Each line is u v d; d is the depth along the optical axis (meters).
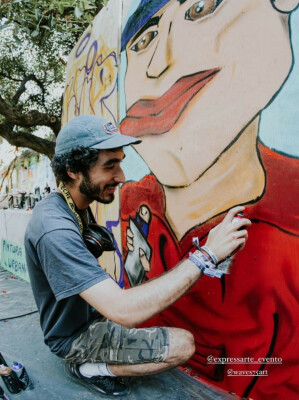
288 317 1.31
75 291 1.25
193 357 1.79
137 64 2.20
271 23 1.35
